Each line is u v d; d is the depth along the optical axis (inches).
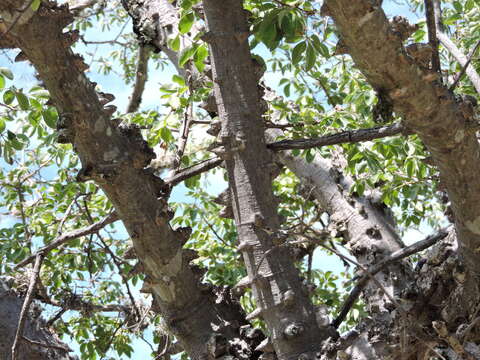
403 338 118.3
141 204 127.9
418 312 126.4
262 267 134.0
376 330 129.3
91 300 252.1
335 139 133.7
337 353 129.1
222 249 262.8
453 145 101.9
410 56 90.0
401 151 177.2
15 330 143.4
